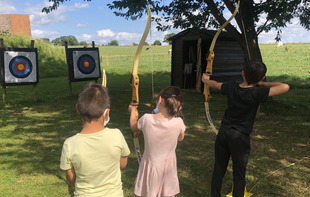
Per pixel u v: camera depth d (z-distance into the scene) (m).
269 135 4.90
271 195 2.83
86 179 1.46
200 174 3.34
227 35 10.15
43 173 3.39
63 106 7.73
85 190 1.47
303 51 29.48
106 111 1.50
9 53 7.97
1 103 8.23
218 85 2.43
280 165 3.60
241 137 2.24
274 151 4.12
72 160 1.44
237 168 2.29
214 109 7.16
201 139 4.73
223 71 10.27
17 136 4.95
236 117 2.27
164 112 1.95
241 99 2.22
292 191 2.91
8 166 3.60
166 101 1.92
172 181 1.98
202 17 7.65
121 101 8.39
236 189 2.29
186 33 10.39
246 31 6.72
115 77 16.14
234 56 10.59
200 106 7.54
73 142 1.45
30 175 3.33
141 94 9.67
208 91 2.67
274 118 6.05
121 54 40.22
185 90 10.58
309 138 4.71
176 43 11.12
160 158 1.93
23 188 2.98
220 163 2.41
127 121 5.95
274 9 6.48
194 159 3.82
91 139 1.45
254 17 6.76
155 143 1.92
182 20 7.68
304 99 8.23
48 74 16.69
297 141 4.56
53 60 19.00
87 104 1.44
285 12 6.50
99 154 1.46
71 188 2.99
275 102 7.30
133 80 2.05
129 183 3.09
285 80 13.02
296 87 10.99
